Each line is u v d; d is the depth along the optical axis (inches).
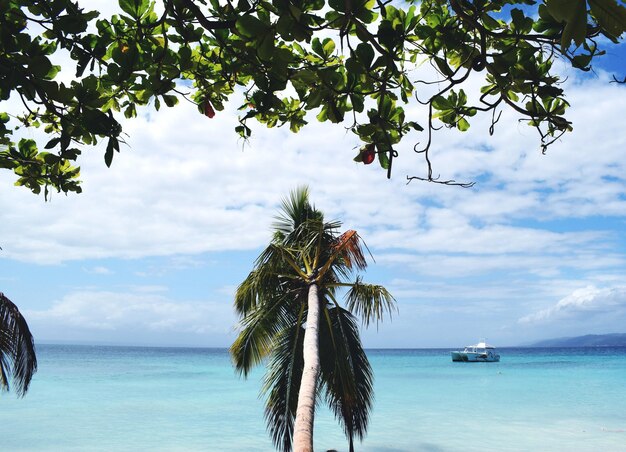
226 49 104.7
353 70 93.4
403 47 102.8
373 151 107.5
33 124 135.6
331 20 89.4
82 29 94.5
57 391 1278.3
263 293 493.4
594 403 1058.1
